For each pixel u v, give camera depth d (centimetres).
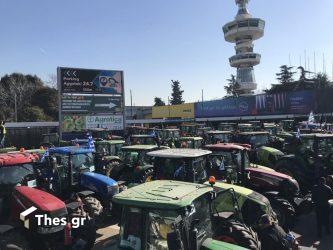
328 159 1378
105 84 3412
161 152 1009
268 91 8681
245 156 1207
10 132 3447
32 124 3853
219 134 2358
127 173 1444
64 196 1078
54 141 2916
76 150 1125
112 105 3444
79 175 1105
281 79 9219
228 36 9206
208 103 6219
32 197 797
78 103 3284
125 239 559
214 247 559
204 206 594
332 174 1371
